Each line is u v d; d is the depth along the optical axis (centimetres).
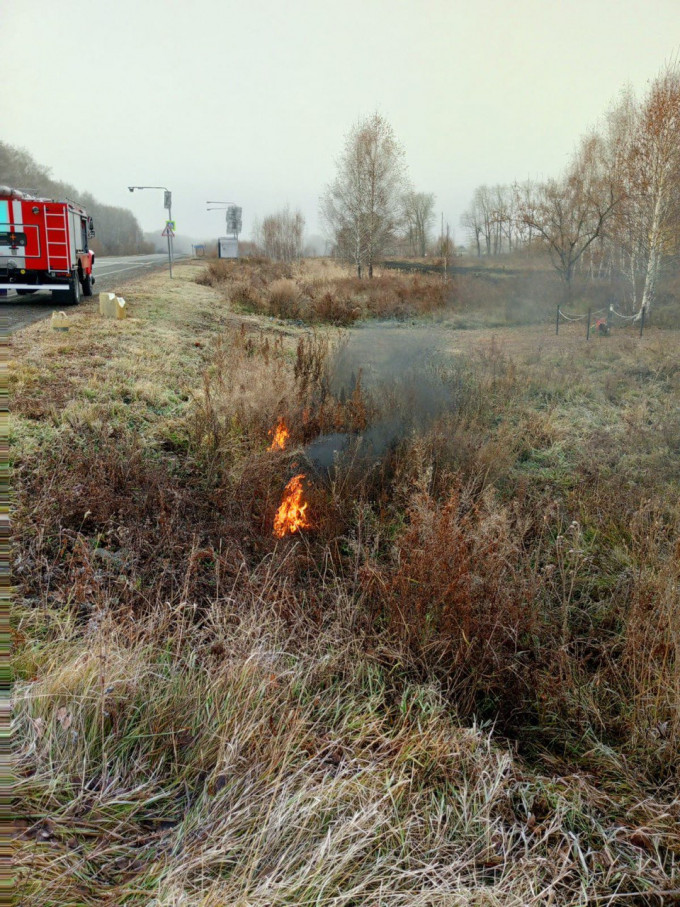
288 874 224
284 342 1309
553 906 231
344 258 3875
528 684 361
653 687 359
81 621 372
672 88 1962
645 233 2195
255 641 337
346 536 504
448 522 404
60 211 1319
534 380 1114
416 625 373
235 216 4503
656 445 818
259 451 592
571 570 486
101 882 212
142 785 251
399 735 303
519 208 2689
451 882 233
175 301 1677
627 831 278
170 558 435
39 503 466
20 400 676
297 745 287
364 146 3653
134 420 713
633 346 1459
